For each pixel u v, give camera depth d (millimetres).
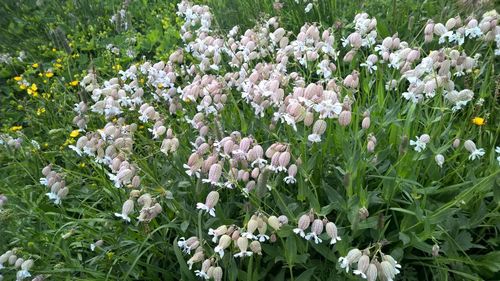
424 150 2656
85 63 5039
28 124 4371
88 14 5855
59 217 2908
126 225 2746
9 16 5984
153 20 5480
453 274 2494
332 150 2840
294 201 2600
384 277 1948
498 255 2414
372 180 2762
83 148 2852
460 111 3303
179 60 3320
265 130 2914
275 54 3596
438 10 4324
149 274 2590
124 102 3076
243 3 4805
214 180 2334
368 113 2656
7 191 3219
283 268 2490
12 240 2934
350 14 4434
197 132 3254
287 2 4543
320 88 2391
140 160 2777
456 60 2656
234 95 3545
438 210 2451
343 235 2312
